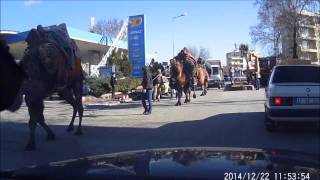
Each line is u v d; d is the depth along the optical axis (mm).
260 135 13336
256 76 38250
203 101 25266
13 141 12844
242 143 12180
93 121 17328
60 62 12188
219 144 12133
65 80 12688
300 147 11484
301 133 13562
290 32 68500
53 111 21938
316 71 13023
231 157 2938
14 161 10234
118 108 22734
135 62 29703
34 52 11453
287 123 14711
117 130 14828
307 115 12484
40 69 11469
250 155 3025
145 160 2879
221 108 20578
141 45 29531
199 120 16703
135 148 11695
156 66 27891
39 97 11539
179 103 23047
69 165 2934
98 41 43875
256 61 40250
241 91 36219
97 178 2574
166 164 2730
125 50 47781
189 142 12484
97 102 25938
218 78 46406
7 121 17359
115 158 3062
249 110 19406
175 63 22969
